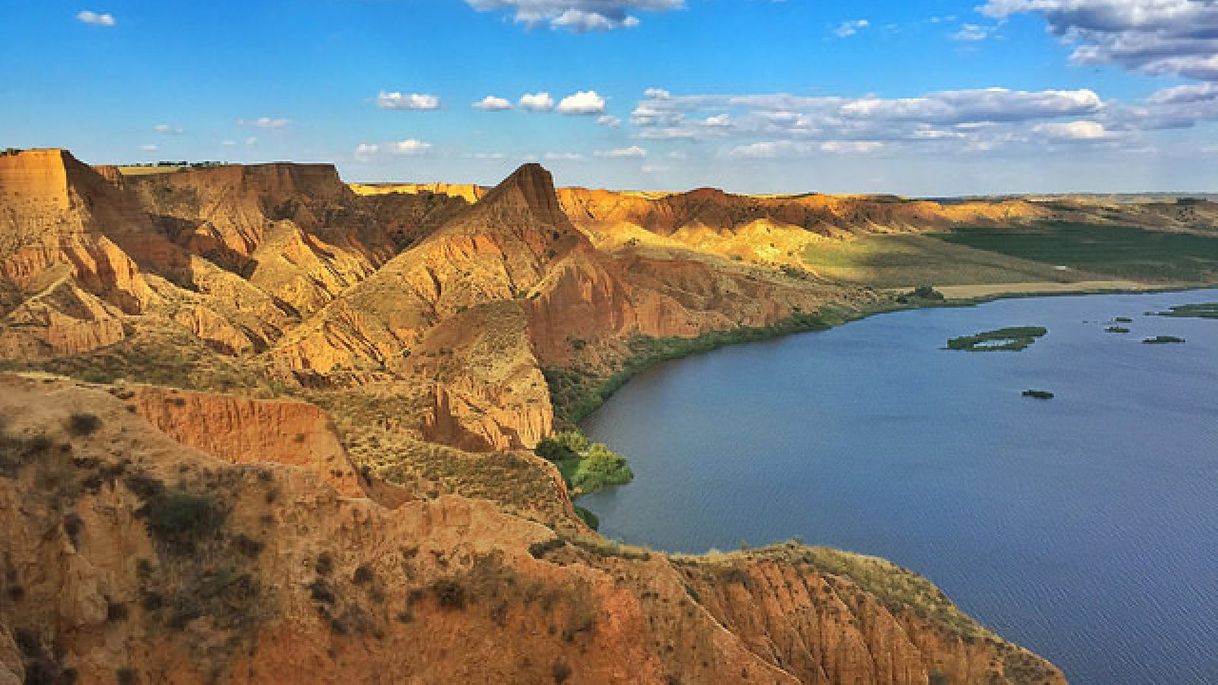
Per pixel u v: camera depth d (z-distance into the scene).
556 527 44.50
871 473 82.12
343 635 29.38
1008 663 41.84
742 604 39.81
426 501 34.56
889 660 40.91
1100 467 84.38
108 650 26.22
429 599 31.75
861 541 66.75
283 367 78.38
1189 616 56.16
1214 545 66.56
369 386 70.44
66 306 81.50
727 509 73.00
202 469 30.56
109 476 28.53
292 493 31.27
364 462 51.81
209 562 28.86
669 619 34.91
